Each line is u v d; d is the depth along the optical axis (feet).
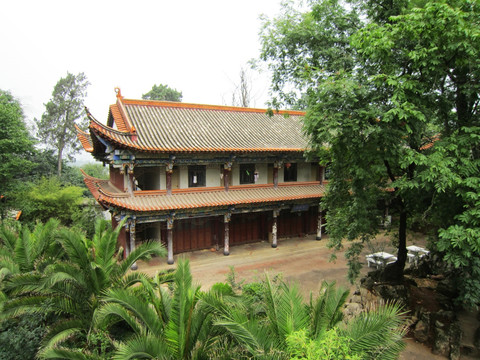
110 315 38.60
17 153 105.50
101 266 42.27
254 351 24.67
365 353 23.68
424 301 57.11
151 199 76.07
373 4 54.29
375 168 48.73
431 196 50.14
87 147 92.94
